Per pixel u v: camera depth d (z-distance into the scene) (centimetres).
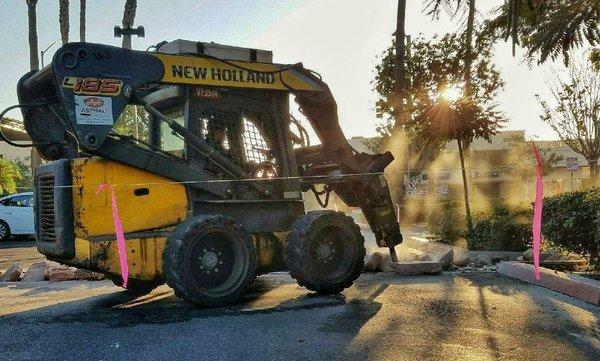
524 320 512
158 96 668
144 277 585
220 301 586
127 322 529
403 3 1709
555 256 895
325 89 732
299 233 642
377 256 853
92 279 848
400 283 731
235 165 652
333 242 672
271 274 866
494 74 1706
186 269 566
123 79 582
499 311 549
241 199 657
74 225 563
